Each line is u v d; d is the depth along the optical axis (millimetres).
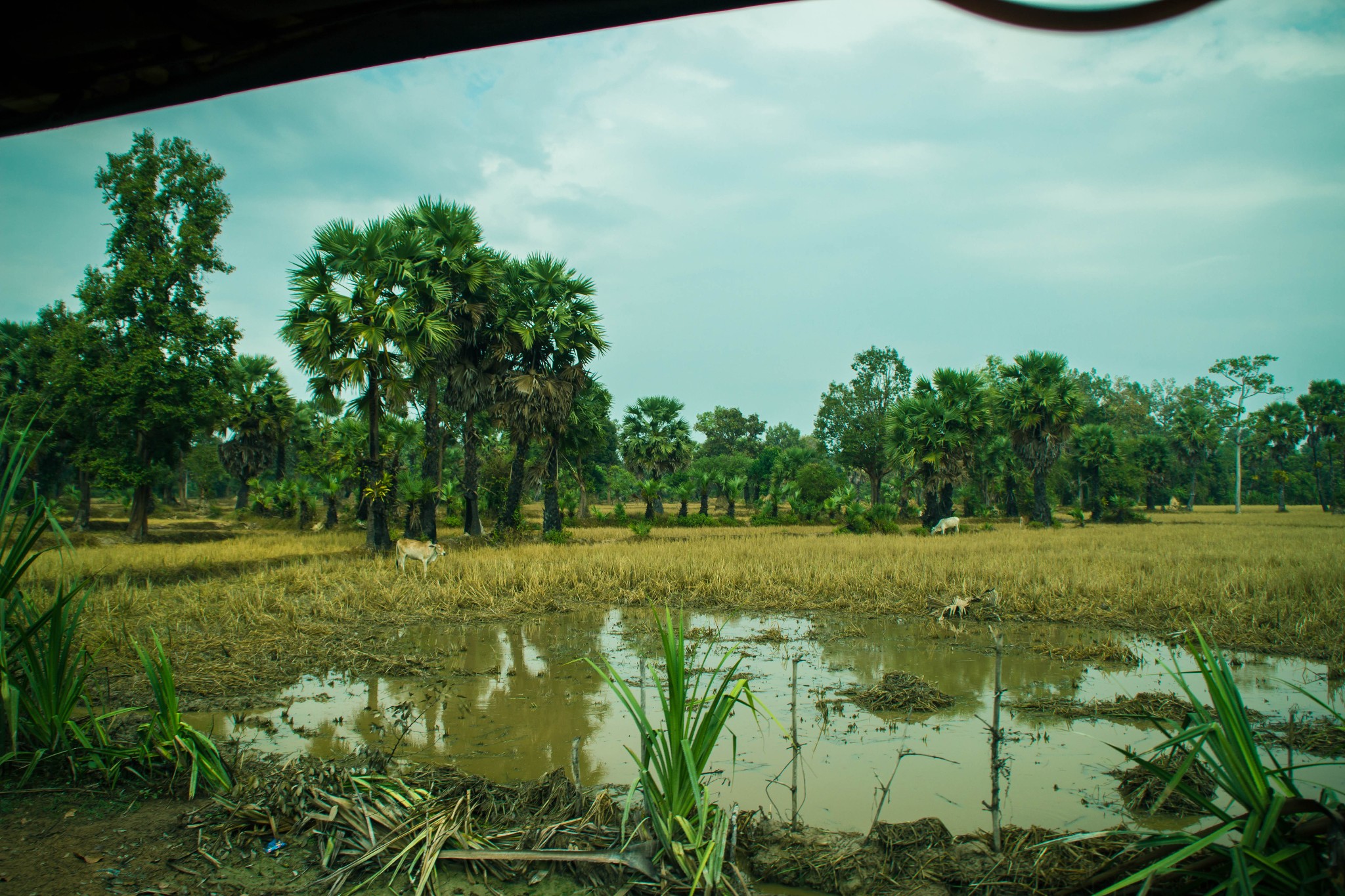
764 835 4438
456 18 1680
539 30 1663
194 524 39312
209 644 9531
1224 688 3354
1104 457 45594
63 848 4168
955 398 33500
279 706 7336
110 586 14000
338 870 3963
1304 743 5938
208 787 4949
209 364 28391
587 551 20141
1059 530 33438
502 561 16578
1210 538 24891
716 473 49219
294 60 1867
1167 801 5070
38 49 1935
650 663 8938
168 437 28547
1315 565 14492
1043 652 9258
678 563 15898
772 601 12828
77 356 26969
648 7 1520
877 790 5328
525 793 4805
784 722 6816
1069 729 6566
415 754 6047
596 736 6492
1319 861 3029
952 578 14117
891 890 3947
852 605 12422
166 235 27828
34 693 5199
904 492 50375
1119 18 972
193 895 3783
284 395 42406
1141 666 8586
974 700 7375
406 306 21656
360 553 21766
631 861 3879
